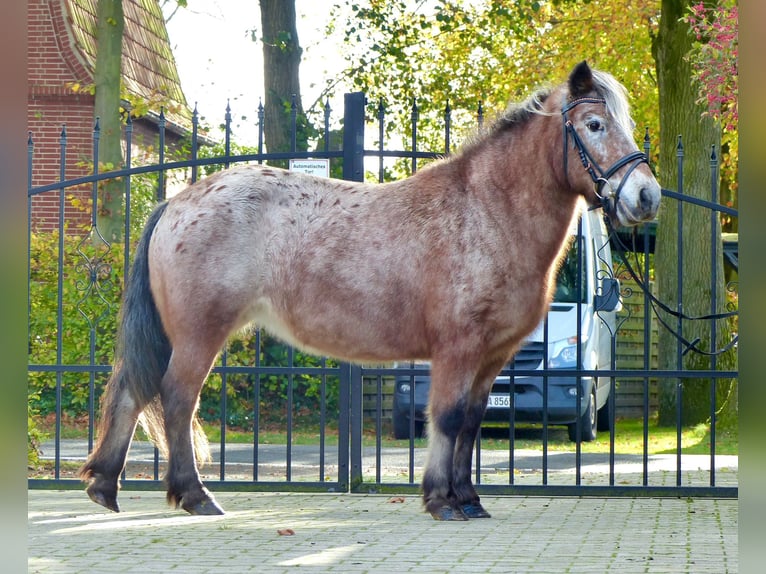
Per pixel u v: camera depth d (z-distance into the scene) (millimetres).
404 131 21844
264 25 16078
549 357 12141
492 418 12031
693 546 5941
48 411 13734
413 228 6926
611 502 7844
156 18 26984
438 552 5727
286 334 7215
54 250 12602
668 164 15031
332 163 14250
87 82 19984
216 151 15820
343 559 5516
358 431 8266
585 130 6648
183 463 7125
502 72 24109
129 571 5191
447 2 21109
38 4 20219
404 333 6957
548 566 5316
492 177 6891
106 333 12562
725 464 10945
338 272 6980
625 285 16578
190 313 7027
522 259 6766
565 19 22234
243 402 14766
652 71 24031
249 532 6414
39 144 20016
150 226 7348
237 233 7062
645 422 8047
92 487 7227
